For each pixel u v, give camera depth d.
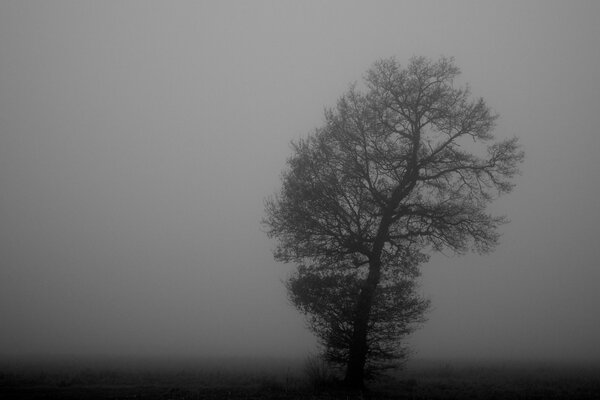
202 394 16.69
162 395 16.48
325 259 19.39
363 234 19.41
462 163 19.45
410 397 16.53
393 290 18.31
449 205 19.38
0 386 19.55
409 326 19.11
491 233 19.47
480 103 19.62
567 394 18.09
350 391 17.16
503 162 19.42
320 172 19.56
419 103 19.62
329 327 18.86
